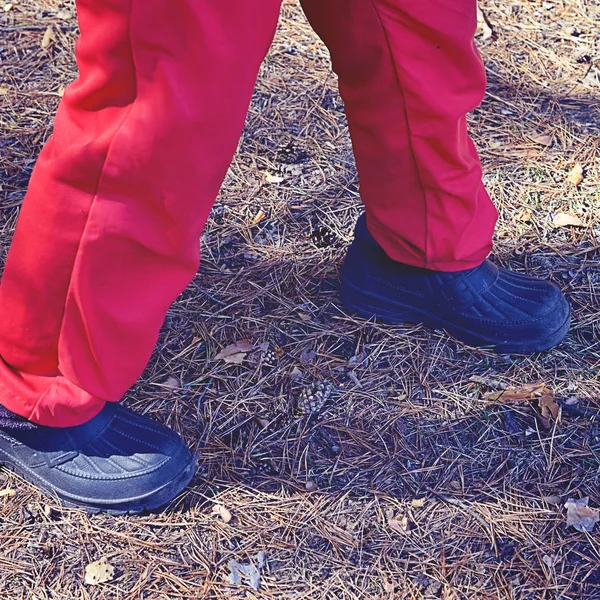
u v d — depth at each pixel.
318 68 2.82
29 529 1.56
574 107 2.66
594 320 1.99
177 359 1.88
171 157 1.10
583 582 1.50
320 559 1.54
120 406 1.63
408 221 1.69
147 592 1.48
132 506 1.57
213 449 1.71
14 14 2.98
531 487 1.65
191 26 0.99
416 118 1.47
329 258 2.15
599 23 3.04
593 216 2.27
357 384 1.85
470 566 1.53
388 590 1.49
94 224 1.15
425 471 1.68
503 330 1.86
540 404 1.79
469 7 1.37
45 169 1.13
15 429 1.53
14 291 1.27
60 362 1.34
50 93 2.64
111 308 1.26
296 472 1.68
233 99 1.09
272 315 2.00
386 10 1.32
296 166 2.44
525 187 2.36
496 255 2.16
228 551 1.54
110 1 0.95
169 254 1.24
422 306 1.90
